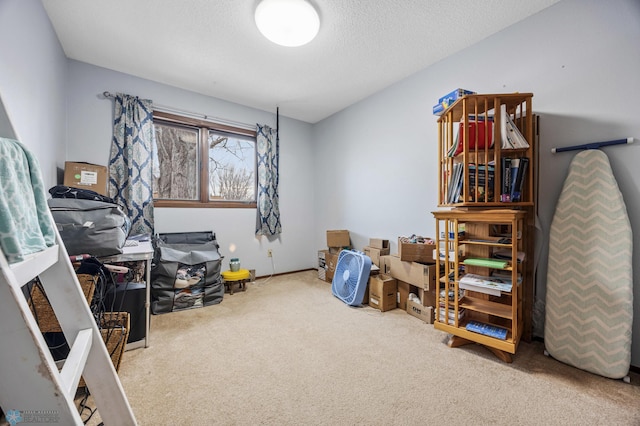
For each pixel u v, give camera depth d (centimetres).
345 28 197
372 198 315
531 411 117
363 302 262
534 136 184
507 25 196
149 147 267
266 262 360
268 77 271
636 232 148
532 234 182
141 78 270
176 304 241
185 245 267
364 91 304
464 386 134
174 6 175
